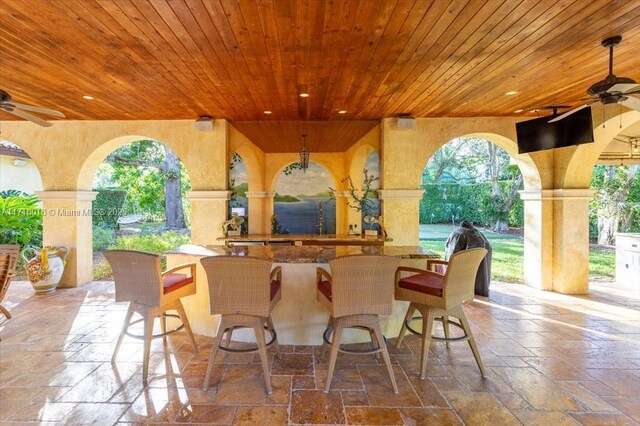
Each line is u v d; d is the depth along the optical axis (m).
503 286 5.32
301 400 2.27
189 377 2.56
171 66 3.01
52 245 5.10
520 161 5.22
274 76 3.26
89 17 2.21
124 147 10.25
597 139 4.59
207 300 3.33
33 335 3.35
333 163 7.89
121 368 2.69
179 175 10.64
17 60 2.87
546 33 2.46
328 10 2.15
